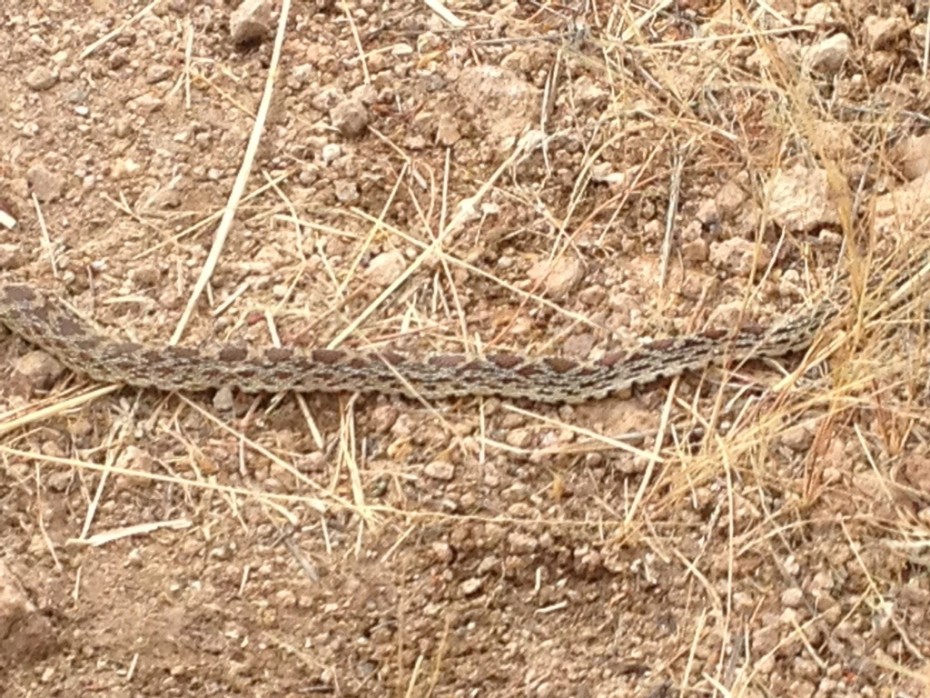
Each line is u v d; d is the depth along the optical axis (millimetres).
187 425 1567
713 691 1463
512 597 1505
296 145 1695
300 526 1519
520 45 1741
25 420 1554
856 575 1497
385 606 1493
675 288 1632
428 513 1518
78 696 1465
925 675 1452
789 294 1626
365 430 1567
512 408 1575
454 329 1614
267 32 1742
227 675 1471
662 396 1578
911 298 1582
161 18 1750
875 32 1728
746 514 1519
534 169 1684
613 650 1488
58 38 1735
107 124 1695
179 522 1520
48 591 1490
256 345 1599
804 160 1669
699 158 1684
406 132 1703
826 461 1535
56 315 1585
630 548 1513
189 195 1668
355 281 1633
